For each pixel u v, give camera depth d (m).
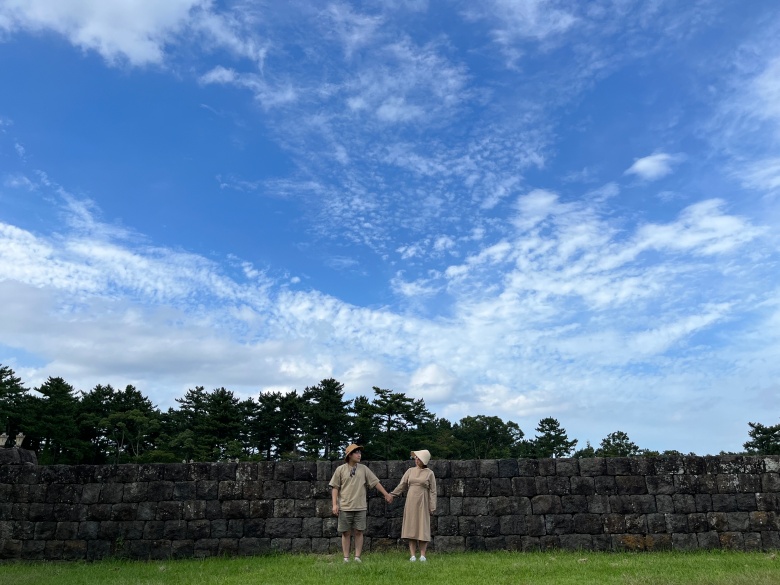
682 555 12.46
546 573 10.12
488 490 13.64
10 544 13.70
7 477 14.09
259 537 13.64
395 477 13.82
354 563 11.12
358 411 53.44
